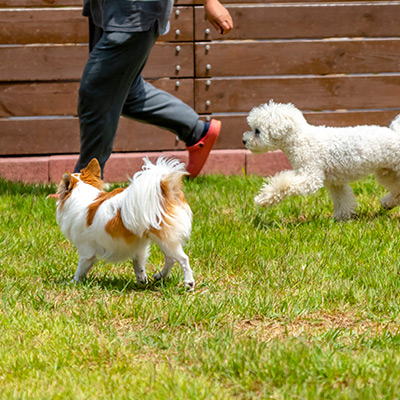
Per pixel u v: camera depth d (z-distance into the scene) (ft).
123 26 25.64
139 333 15.26
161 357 14.17
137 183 16.71
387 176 26.48
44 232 24.30
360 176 25.54
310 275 19.16
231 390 12.49
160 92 31.94
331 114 36.94
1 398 12.17
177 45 36.09
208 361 13.42
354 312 16.72
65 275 19.74
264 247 22.02
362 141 24.94
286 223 25.44
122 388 12.48
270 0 36.35
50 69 35.83
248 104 36.78
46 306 17.03
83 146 27.86
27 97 36.11
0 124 36.04
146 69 36.19
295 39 36.76
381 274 18.79
